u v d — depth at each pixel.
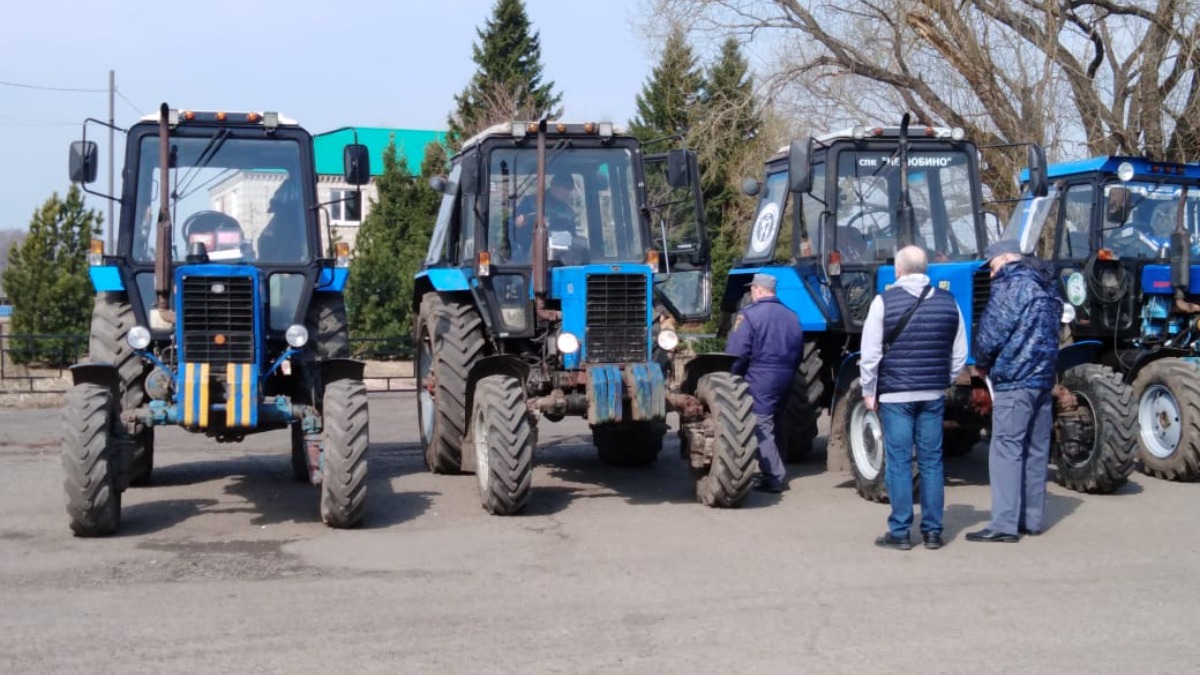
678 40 25.00
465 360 10.52
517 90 33.62
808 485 10.36
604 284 9.28
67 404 8.06
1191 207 11.95
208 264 8.70
